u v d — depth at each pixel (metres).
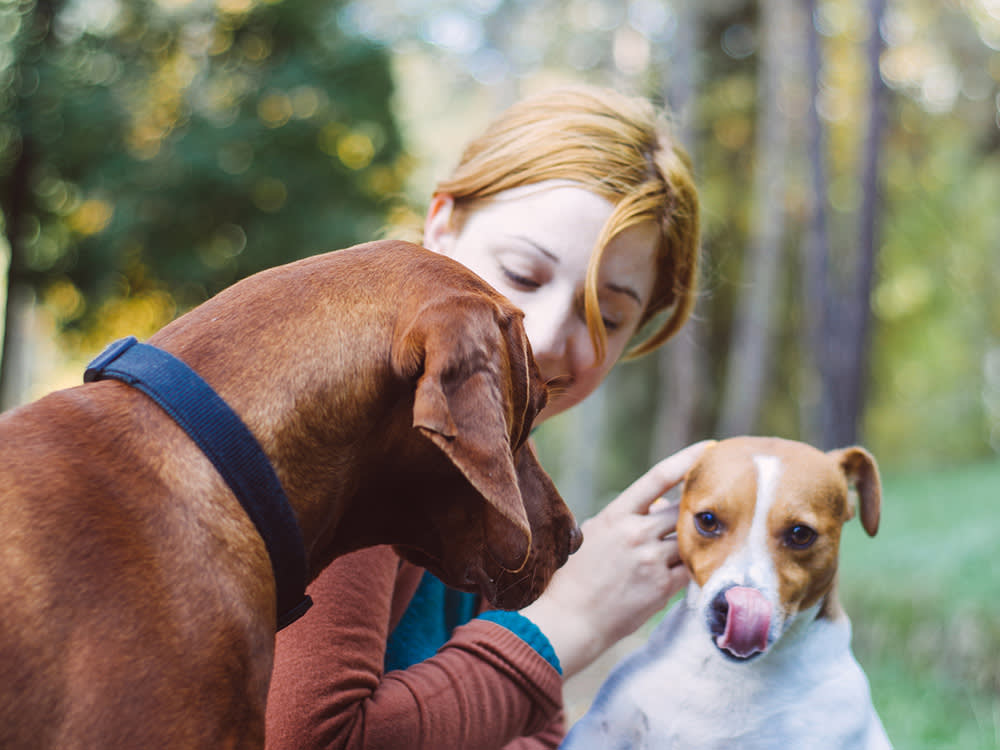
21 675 1.36
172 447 1.58
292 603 1.67
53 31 16.80
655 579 2.25
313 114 18.08
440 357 1.58
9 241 16.41
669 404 17.64
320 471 1.67
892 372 24.20
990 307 22.03
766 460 2.27
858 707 2.30
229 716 1.47
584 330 2.45
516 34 18.78
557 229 2.35
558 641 2.11
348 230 17.67
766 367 19.33
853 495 2.53
